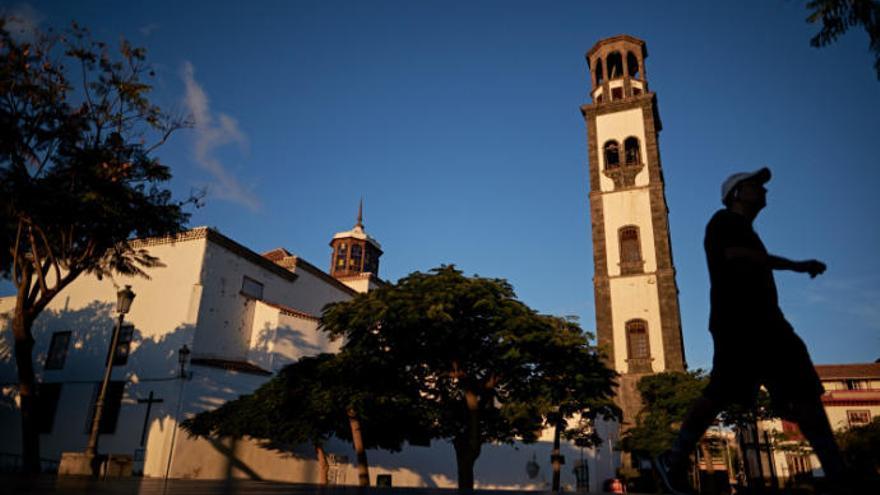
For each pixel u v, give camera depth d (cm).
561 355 1994
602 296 3956
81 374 2712
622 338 3803
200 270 2719
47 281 3038
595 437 3231
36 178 1803
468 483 1880
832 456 238
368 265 5053
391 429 2330
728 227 275
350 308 1958
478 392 2048
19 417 2753
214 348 2728
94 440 1552
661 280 3862
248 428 2222
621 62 4850
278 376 2256
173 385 2433
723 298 265
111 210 1852
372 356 1914
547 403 1997
